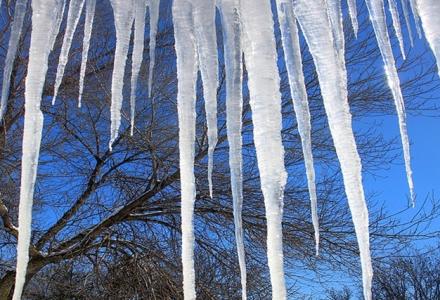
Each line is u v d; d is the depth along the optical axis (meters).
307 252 10.19
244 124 9.85
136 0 2.71
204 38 2.44
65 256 9.39
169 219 10.34
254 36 2.26
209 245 10.39
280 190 2.07
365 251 2.04
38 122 2.32
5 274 10.22
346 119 2.19
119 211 9.72
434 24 2.20
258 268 10.35
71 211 9.73
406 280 18.06
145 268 9.87
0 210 8.83
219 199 10.24
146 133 9.59
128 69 9.64
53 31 2.52
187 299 2.12
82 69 2.85
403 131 2.33
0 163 9.19
